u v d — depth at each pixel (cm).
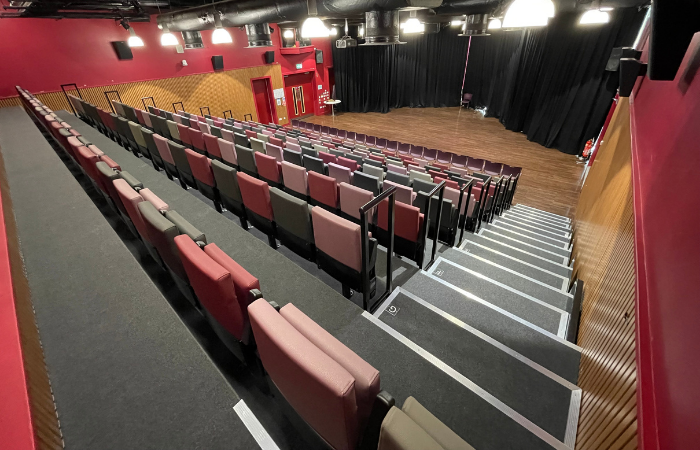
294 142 486
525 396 143
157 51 688
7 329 65
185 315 155
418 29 445
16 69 539
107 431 75
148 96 693
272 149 364
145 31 664
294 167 264
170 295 166
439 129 964
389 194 161
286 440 109
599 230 242
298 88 1050
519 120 897
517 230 401
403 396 132
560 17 715
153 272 179
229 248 191
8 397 54
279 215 206
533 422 134
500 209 471
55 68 575
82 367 87
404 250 240
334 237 171
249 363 128
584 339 176
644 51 264
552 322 207
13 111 463
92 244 135
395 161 462
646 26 429
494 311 199
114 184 157
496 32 1050
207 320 151
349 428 79
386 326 153
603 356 130
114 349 92
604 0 379
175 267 138
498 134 902
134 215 154
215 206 293
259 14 423
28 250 131
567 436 129
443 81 1248
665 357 71
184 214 221
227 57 810
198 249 110
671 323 72
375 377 79
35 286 113
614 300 140
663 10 103
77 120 464
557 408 138
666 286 82
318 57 1036
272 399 121
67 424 76
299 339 78
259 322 83
